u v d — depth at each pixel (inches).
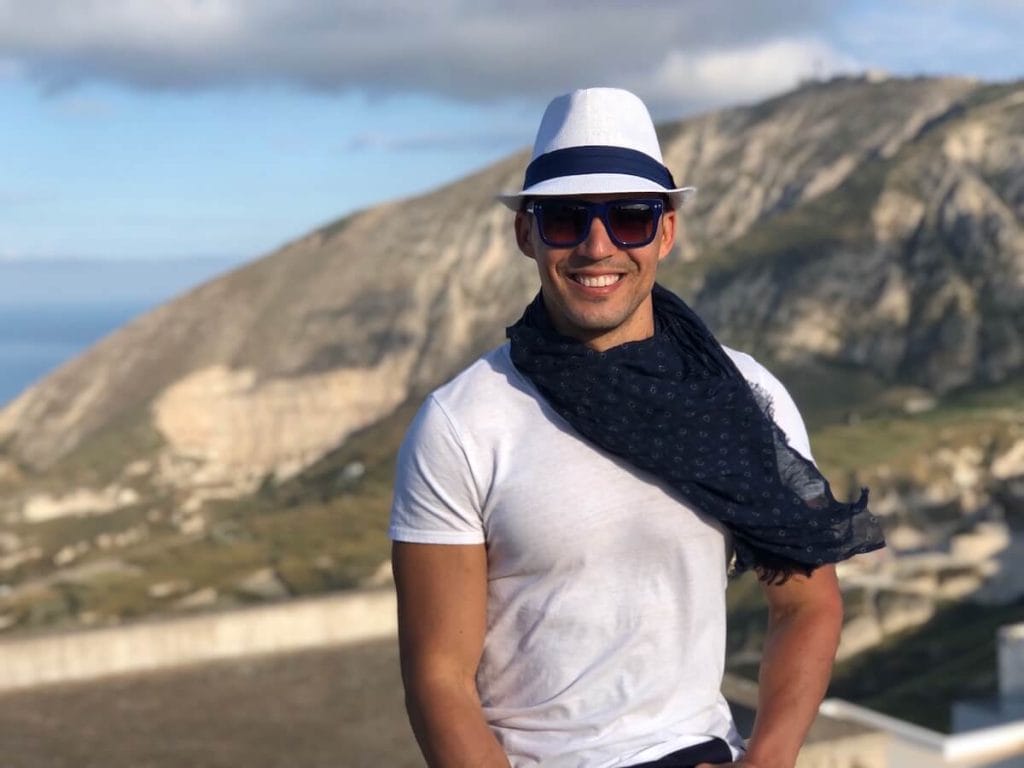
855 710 778.8
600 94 95.1
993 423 2923.2
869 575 2047.2
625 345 92.4
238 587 2258.9
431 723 88.3
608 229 91.3
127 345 5329.7
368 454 4377.5
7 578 3722.9
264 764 380.2
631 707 88.5
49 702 441.4
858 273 4539.9
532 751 89.1
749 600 1745.8
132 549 2625.5
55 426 4928.6
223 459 4822.8
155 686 459.5
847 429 3016.7
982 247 4490.7
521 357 91.7
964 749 716.7
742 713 365.7
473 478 90.4
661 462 88.7
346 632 519.2
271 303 5546.3
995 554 2069.4
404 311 5492.1
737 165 6368.1
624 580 89.1
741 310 4534.9
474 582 91.2
